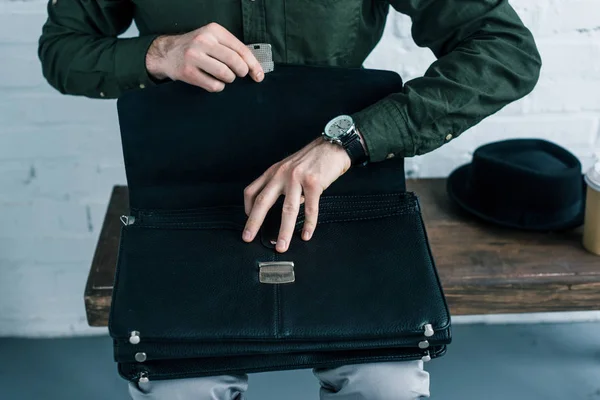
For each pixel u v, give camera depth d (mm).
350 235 952
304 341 865
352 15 992
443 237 1324
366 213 978
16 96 1423
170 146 990
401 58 1441
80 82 1032
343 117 944
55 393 1548
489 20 979
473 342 1648
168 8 995
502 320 1702
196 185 1013
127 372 891
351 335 854
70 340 1691
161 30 1024
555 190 1309
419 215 975
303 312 868
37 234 1570
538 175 1303
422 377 947
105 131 1474
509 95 968
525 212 1330
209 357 898
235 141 995
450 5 978
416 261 921
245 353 863
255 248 934
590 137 1540
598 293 1224
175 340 847
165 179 1006
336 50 1011
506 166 1320
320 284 895
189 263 916
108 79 1016
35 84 1415
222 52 914
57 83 1060
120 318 858
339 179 1003
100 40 1030
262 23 980
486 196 1360
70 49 1028
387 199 992
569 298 1229
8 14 1345
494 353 1616
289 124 991
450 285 1209
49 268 1613
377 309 872
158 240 944
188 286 891
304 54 1008
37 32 1366
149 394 925
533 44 988
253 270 911
